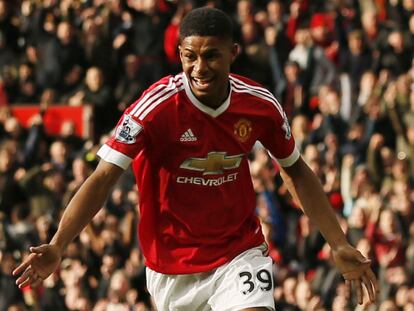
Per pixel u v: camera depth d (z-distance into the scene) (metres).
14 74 28.17
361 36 26.36
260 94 9.80
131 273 21.41
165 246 10.00
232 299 9.79
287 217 22.39
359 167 23.41
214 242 9.95
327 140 24.16
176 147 9.70
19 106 27.34
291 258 21.91
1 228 23.05
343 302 20.34
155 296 10.23
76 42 27.80
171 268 9.97
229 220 9.95
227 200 9.91
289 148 10.05
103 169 9.57
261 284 9.80
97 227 22.31
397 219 21.98
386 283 20.94
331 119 24.83
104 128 26.97
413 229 21.86
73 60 27.80
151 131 9.60
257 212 22.45
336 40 26.61
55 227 23.05
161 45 27.17
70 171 25.02
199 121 9.64
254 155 24.12
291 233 22.17
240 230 10.02
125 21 27.55
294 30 26.97
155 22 27.11
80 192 9.54
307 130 24.55
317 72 26.20
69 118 26.53
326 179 23.38
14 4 29.34
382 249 21.44
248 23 26.94
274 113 9.84
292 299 21.05
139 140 9.59
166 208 9.91
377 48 26.44
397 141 24.86
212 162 9.77
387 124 24.97
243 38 26.97
